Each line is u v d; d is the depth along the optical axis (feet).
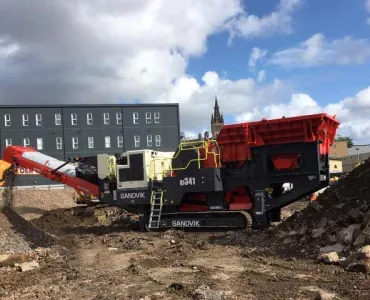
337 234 34.01
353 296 22.49
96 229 60.44
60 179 63.62
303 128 46.88
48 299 24.79
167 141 178.40
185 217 53.52
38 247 44.09
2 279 30.12
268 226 47.60
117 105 173.78
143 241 46.34
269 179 49.32
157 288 26.11
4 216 55.11
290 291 24.06
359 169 42.70
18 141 160.56
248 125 49.80
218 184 51.29
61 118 166.61
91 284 27.86
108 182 59.36
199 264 32.81
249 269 30.17
